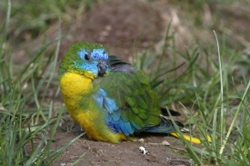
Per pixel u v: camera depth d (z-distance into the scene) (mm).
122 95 10242
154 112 10742
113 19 15875
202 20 16969
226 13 17672
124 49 15273
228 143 9578
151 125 10633
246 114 10047
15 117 10484
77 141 10047
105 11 16094
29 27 16656
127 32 15602
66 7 16734
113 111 10117
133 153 9672
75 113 10047
